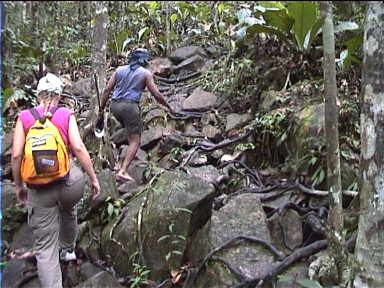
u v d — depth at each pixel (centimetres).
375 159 243
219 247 326
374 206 243
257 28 501
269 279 307
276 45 523
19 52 625
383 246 242
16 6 677
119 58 579
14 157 285
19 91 539
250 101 530
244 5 752
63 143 289
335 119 263
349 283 258
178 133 514
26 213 392
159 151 489
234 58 584
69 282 349
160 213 347
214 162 470
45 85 292
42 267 295
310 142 396
